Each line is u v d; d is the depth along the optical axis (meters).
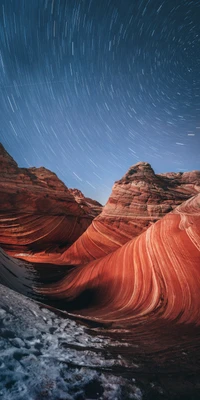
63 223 33.56
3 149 34.91
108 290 10.27
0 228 28.64
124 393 2.94
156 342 5.28
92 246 22.81
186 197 25.19
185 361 4.27
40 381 2.76
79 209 38.03
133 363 3.92
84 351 4.03
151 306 8.14
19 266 16.06
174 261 9.45
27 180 33.72
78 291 11.16
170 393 3.12
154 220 22.67
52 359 3.39
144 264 10.36
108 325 6.48
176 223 11.62
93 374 3.26
